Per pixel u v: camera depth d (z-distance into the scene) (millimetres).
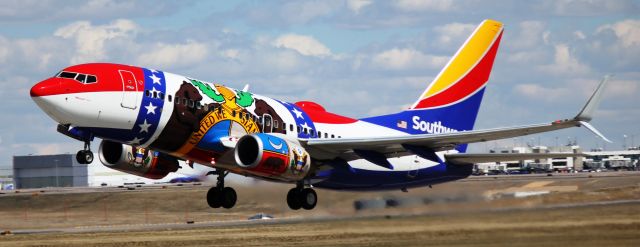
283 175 111938
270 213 142250
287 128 117375
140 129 105375
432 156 119375
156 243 85250
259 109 115062
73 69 103312
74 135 104875
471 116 135250
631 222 82875
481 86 135375
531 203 104562
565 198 109812
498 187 111438
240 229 100688
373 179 126625
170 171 121375
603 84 100375
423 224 85688
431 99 132750
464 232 79938
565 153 118938
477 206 100562
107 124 103562
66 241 90875
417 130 131875
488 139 114938
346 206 111750
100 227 140750
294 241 82062
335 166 120250
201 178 123688
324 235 84250
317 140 114750
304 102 126000
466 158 130750
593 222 83188
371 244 76750
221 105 111000
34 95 99812
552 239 74562
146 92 105125
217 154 111562
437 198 106250
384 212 105375
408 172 129000
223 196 123250
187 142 109062
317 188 125188
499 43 135750
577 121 102000
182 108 107312
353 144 114750
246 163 111250
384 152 120000
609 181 179125
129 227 133875
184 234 95938
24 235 110688
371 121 129000
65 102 100312
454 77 133875
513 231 78812
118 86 103500
